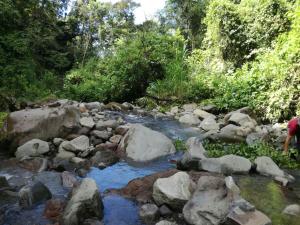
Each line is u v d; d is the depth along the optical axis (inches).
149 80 502.9
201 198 133.1
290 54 307.9
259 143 236.1
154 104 446.3
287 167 200.5
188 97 446.9
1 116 283.6
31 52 562.9
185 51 519.8
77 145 221.9
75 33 1197.7
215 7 557.6
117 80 502.3
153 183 160.4
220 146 234.7
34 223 131.1
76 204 130.4
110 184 174.1
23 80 446.9
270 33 471.8
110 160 206.1
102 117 333.1
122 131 255.1
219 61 563.2
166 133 289.9
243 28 530.3
